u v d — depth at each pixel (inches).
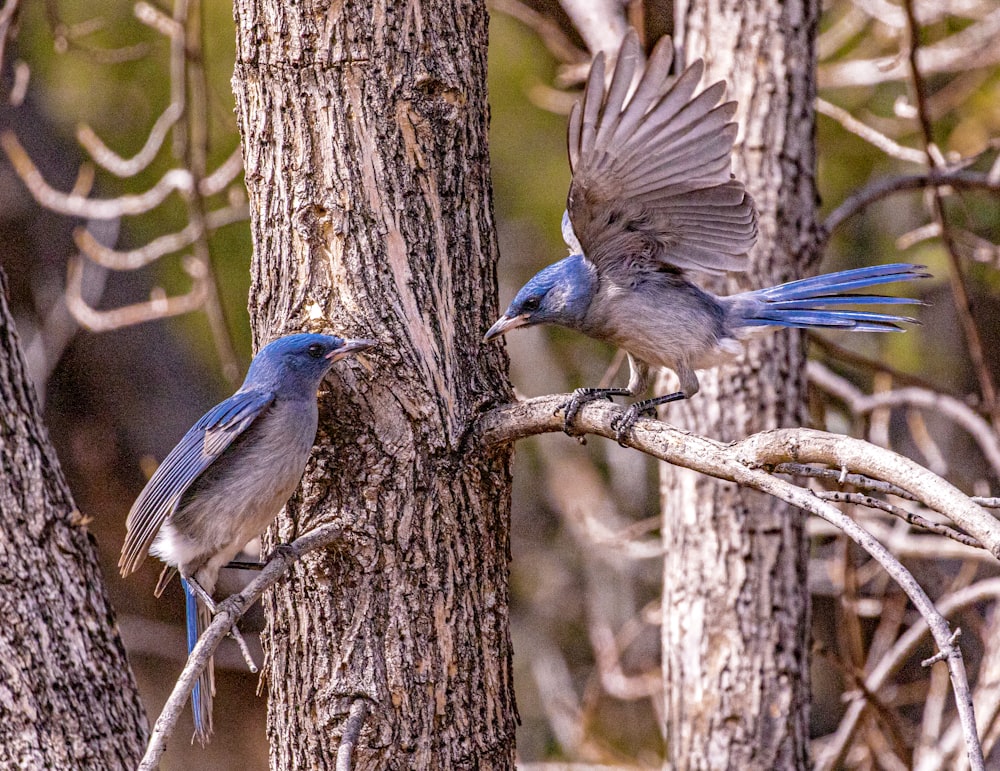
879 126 700.7
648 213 325.4
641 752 763.4
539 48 733.9
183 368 751.1
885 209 745.0
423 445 292.7
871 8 638.5
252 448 294.8
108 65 666.2
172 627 715.4
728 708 436.5
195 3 522.9
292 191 300.5
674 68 469.4
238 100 311.1
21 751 301.9
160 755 235.8
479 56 315.3
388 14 300.2
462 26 310.3
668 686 455.2
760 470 255.6
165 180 552.1
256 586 267.4
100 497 721.0
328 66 299.1
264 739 716.0
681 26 473.1
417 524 290.5
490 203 317.7
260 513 300.0
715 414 444.1
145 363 740.7
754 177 447.8
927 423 796.0
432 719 285.3
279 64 301.4
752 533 444.8
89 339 730.2
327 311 297.6
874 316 350.3
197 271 581.9
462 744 287.1
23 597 311.4
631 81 278.2
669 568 461.7
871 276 362.0
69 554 323.9
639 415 293.1
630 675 820.0
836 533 514.3
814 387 545.3
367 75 299.0
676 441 271.9
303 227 299.1
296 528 300.5
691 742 441.1
